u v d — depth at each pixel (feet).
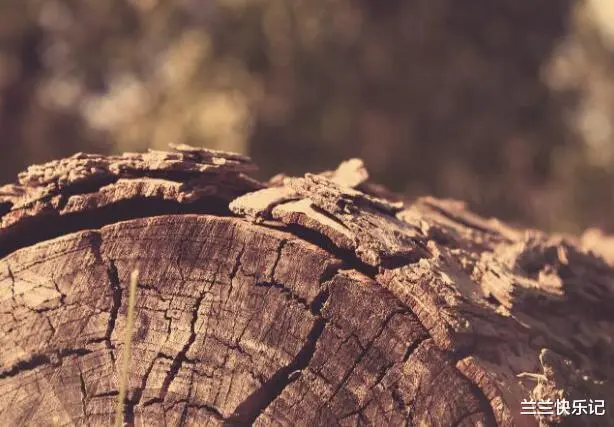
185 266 10.79
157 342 10.61
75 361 10.73
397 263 10.92
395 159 51.78
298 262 10.61
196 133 50.90
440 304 10.59
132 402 10.53
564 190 56.03
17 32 55.31
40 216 11.49
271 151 51.29
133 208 11.42
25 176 11.76
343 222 10.98
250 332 10.52
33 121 54.70
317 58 51.62
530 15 54.19
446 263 11.48
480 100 53.83
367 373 10.43
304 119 51.19
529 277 12.83
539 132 55.62
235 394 10.38
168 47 54.90
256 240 10.73
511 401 10.47
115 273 10.91
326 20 51.93
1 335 10.91
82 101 56.44
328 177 13.92
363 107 52.19
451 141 53.11
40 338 10.84
